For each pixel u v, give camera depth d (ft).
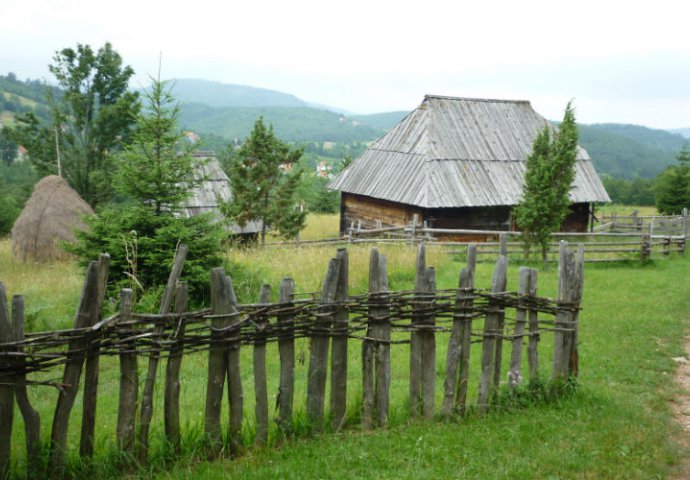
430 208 100.07
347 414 24.23
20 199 123.34
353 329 23.31
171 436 20.47
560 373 28.48
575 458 22.03
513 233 79.51
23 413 18.30
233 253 62.18
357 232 88.28
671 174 171.22
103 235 42.47
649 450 23.26
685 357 38.60
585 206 117.29
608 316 48.37
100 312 18.97
